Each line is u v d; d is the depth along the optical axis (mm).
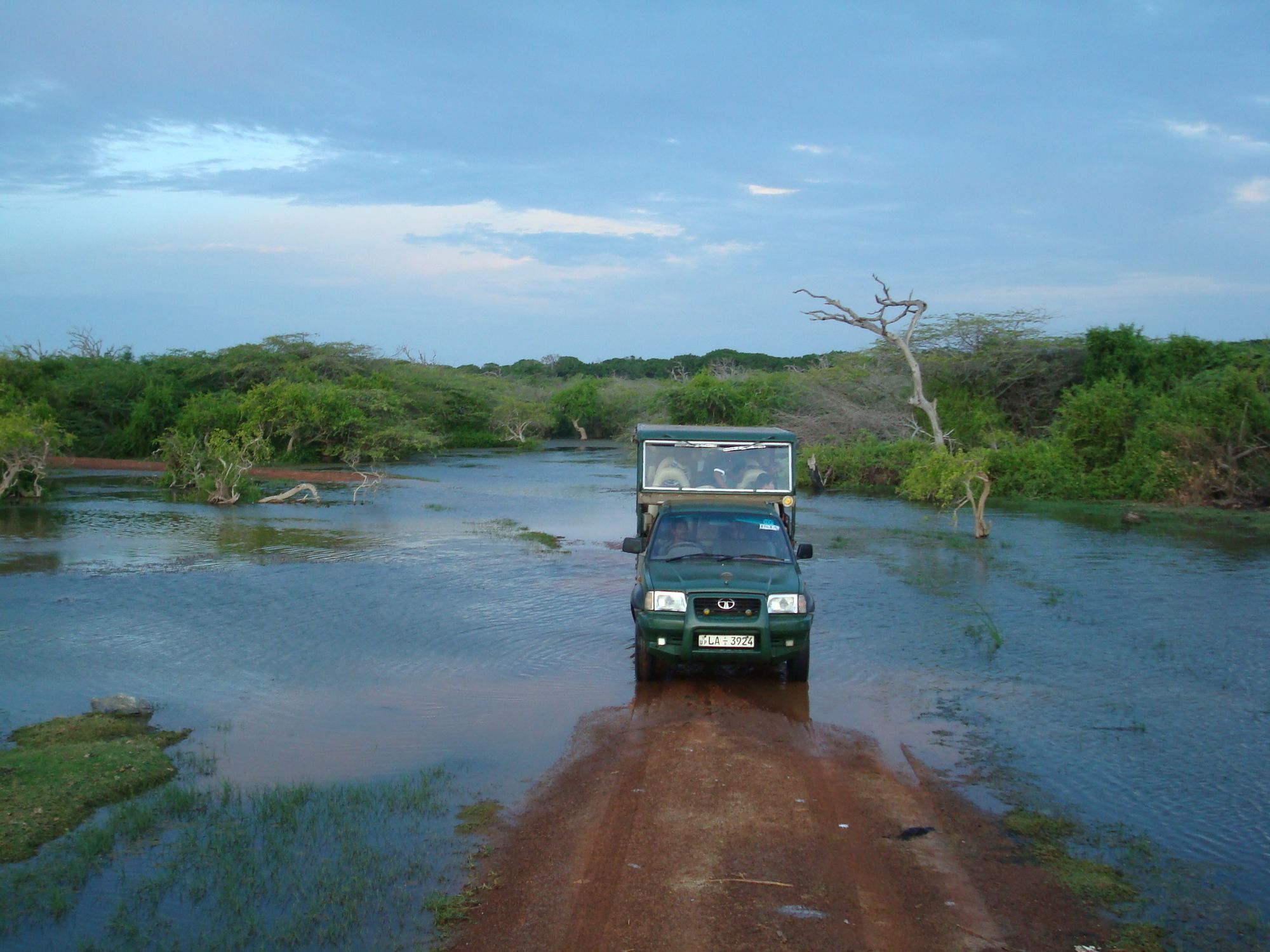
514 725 7906
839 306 32000
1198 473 24891
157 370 53906
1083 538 19359
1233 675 9445
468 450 60344
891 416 37406
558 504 26891
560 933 4645
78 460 40938
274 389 45938
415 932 4680
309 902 4961
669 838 5645
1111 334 36094
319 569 15453
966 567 15883
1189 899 5059
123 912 4844
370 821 5961
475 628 11414
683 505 10438
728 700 8555
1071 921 4812
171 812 6074
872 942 4559
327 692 8836
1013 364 38625
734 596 8602
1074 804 6309
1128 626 11516
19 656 10000
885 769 6859
